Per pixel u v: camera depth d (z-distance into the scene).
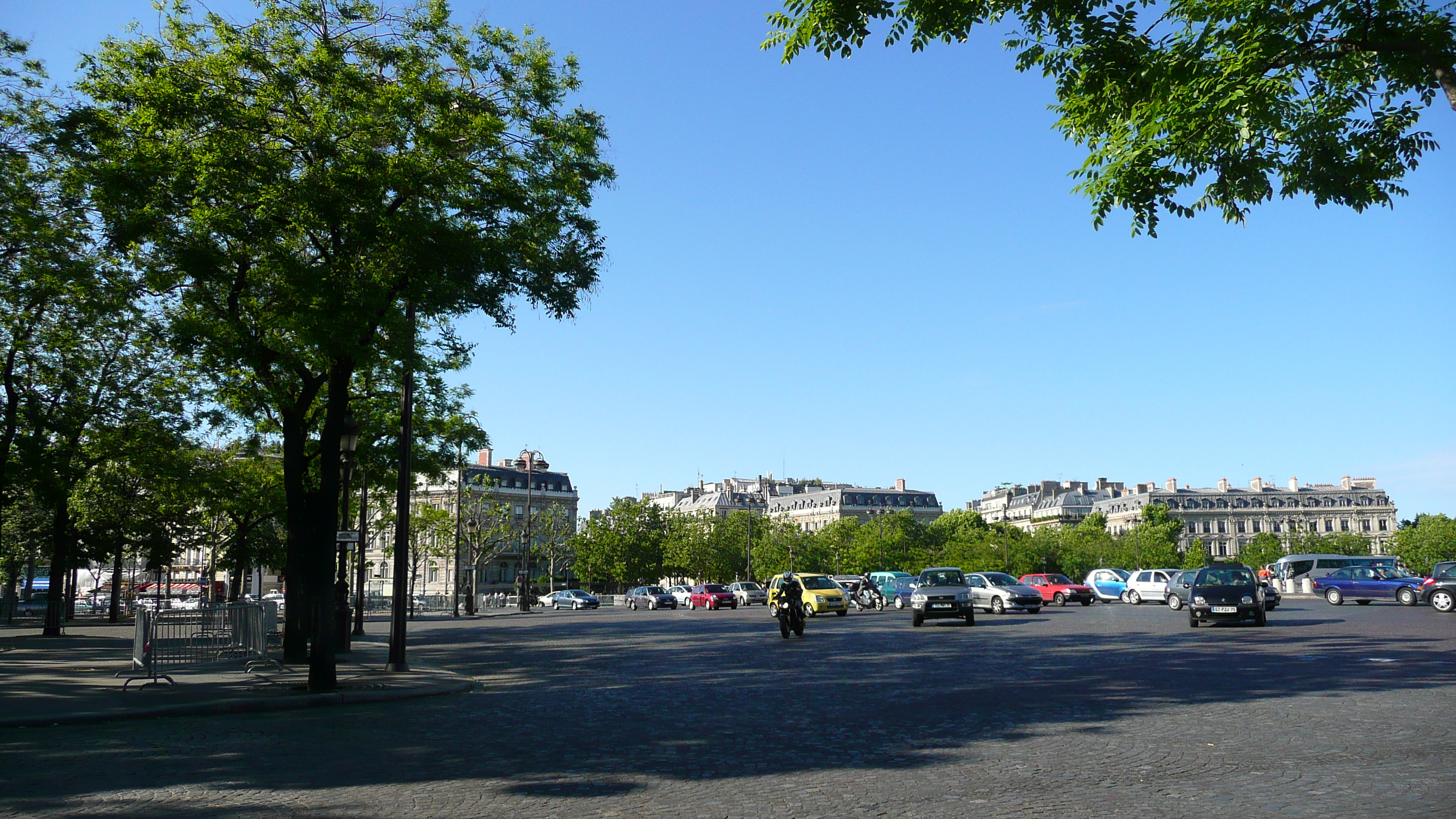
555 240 18.44
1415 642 20.66
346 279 15.60
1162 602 49.72
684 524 112.06
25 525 45.88
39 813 7.57
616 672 19.38
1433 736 9.59
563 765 9.21
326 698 14.85
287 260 15.41
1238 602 27.69
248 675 17.81
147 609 16.84
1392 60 10.29
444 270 16.22
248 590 85.06
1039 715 11.73
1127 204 12.25
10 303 21.75
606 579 108.69
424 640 32.44
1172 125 11.47
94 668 20.06
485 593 108.25
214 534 54.50
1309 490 166.12
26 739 11.39
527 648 27.72
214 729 12.09
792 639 28.67
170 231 16.03
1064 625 32.22
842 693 14.69
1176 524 141.75
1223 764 8.56
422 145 16.56
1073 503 183.25
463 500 80.06
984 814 7.01
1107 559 130.38
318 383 20.78
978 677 16.31
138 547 49.47
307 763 9.57
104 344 27.58
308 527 21.62
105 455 29.09
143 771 9.23
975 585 44.81
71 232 19.83
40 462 26.30
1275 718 10.97
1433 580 36.97
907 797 7.60
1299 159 11.70
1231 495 164.50
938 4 11.29
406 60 17.41
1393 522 159.88
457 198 17.14
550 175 18.36
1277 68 10.89
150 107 15.82
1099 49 11.45
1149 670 16.58
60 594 35.06
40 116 18.50
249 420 24.86
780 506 194.25
